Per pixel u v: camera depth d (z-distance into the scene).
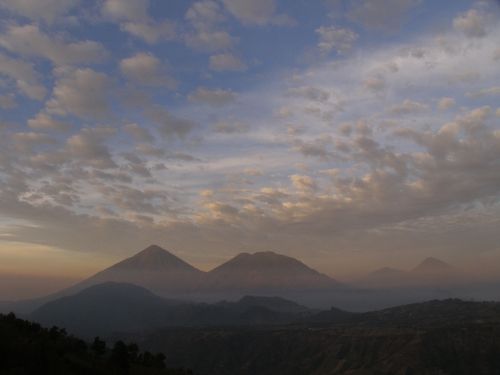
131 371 40.66
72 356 36.94
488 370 110.50
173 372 46.88
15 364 30.06
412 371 113.44
